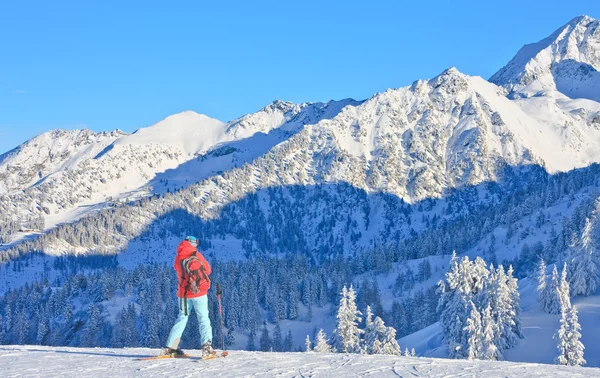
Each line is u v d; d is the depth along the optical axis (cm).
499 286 5322
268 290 14550
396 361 954
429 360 968
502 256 17288
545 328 5950
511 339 5416
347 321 5228
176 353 1038
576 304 6812
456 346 5197
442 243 19250
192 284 999
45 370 887
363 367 893
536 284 7694
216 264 16012
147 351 1181
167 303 12138
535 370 867
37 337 13388
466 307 5147
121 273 16250
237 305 12619
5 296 16512
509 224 19300
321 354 1048
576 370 875
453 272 5300
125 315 11906
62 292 15150
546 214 19262
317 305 14938
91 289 15388
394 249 19250
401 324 10400
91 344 12056
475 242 19512
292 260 17600
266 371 859
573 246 7325
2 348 1288
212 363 943
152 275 15400
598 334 5866
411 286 15438
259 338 12419
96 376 830
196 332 8725
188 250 1021
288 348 11088
